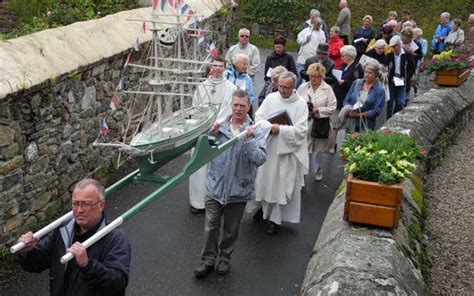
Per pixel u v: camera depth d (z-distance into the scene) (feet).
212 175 16.19
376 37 43.27
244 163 16.05
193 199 20.97
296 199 19.93
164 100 12.90
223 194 16.07
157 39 12.65
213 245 16.71
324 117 23.56
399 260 12.69
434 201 22.27
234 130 16.01
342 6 49.73
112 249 10.06
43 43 18.98
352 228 13.91
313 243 19.36
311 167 25.70
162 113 13.00
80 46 20.67
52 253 10.43
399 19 63.67
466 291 15.89
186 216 20.90
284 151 19.17
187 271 17.17
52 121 19.13
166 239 19.12
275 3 61.36
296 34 61.72
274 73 23.76
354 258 12.37
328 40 38.81
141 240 18.98
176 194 22.81
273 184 19.35
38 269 10.66
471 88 34.73
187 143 12.05
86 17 26.63
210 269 16.81
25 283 16.11
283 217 20.15
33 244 9.81
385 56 31.42
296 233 20.08
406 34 32.94
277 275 17.19
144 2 30.09
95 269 9.43
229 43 47.80
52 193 19.60
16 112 17.25
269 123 18.61
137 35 24.16
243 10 62.49
